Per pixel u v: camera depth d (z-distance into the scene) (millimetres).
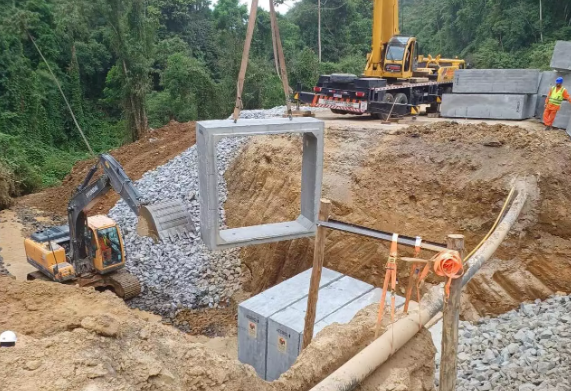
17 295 6512
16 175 24828
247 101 33938
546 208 10352
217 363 4625
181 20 46281
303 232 7508
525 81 14641
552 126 12703
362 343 5305
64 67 38344
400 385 4660
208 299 14375
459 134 12078
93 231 13352
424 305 5668
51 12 37375
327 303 9680
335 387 4074
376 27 17844
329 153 13734
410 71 18109
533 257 10305
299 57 37312
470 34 40312
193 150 21109
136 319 6020
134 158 23109
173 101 34531
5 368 4211
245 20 41344
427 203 11422
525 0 34219
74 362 4352
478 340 9148
